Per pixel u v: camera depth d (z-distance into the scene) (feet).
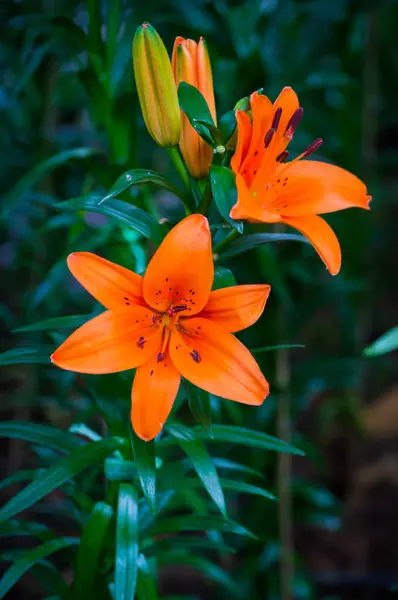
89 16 3.25
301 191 2.77
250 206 2.56
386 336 2.63
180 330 2.70
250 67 3.65
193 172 2.77
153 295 2.65
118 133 3.28
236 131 2.63
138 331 2.67
